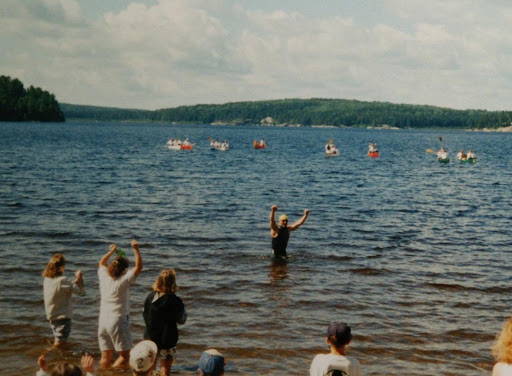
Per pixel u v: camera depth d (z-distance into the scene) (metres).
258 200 29.66
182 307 8.20
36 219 21.52
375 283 14.15
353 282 14.16
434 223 23.80
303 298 12.68
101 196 28.83
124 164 51.69
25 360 8.91
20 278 13.55
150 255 16.42
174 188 33.91
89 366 5.73
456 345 10.25
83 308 11.52
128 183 35.62
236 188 35.12
